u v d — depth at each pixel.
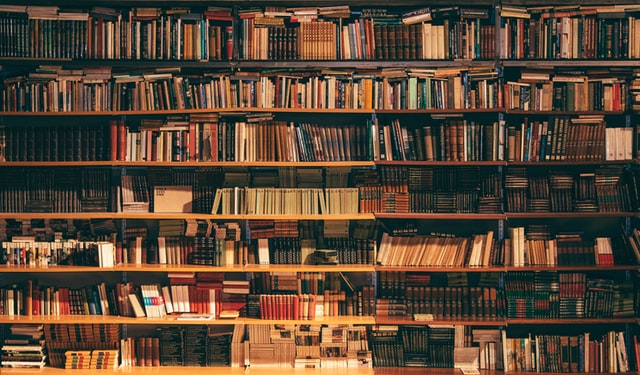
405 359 6.18
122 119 6.46
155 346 6.22
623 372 6.07
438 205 6.21
